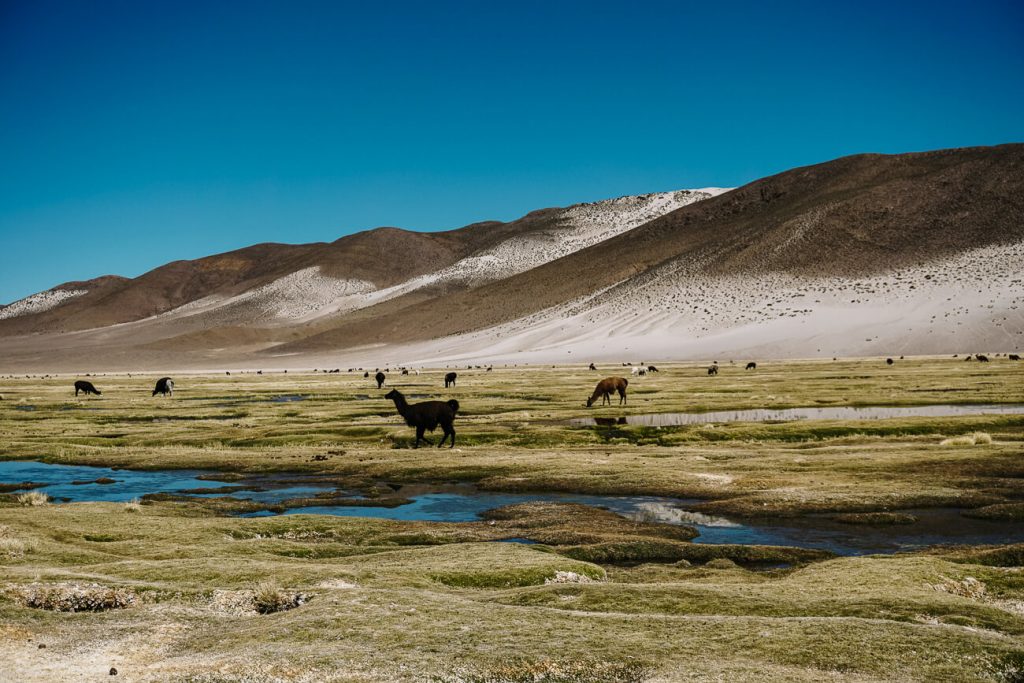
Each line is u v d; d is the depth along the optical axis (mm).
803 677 8898
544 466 32094
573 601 12828
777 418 51406
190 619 11969
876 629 10586
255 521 22188
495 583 14922
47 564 16594
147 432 48344
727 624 10922
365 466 33719
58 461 38000
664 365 144875
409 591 12992
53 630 11273
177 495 28641
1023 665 9445
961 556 17734
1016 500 24375
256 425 51219
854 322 158500
